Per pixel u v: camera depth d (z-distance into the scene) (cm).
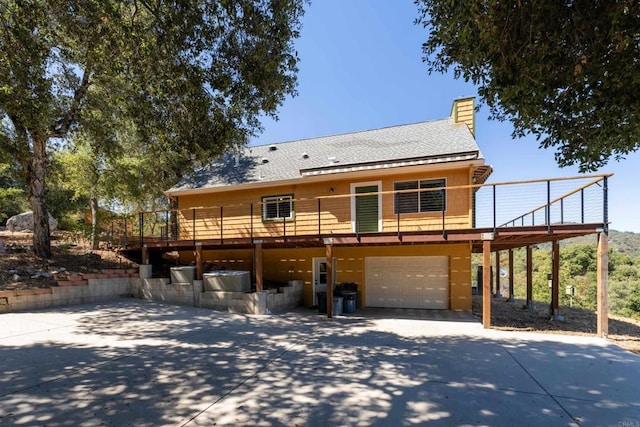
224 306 1071
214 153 818
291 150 1580
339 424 350
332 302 1022
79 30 628
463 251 1119
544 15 304
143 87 668
